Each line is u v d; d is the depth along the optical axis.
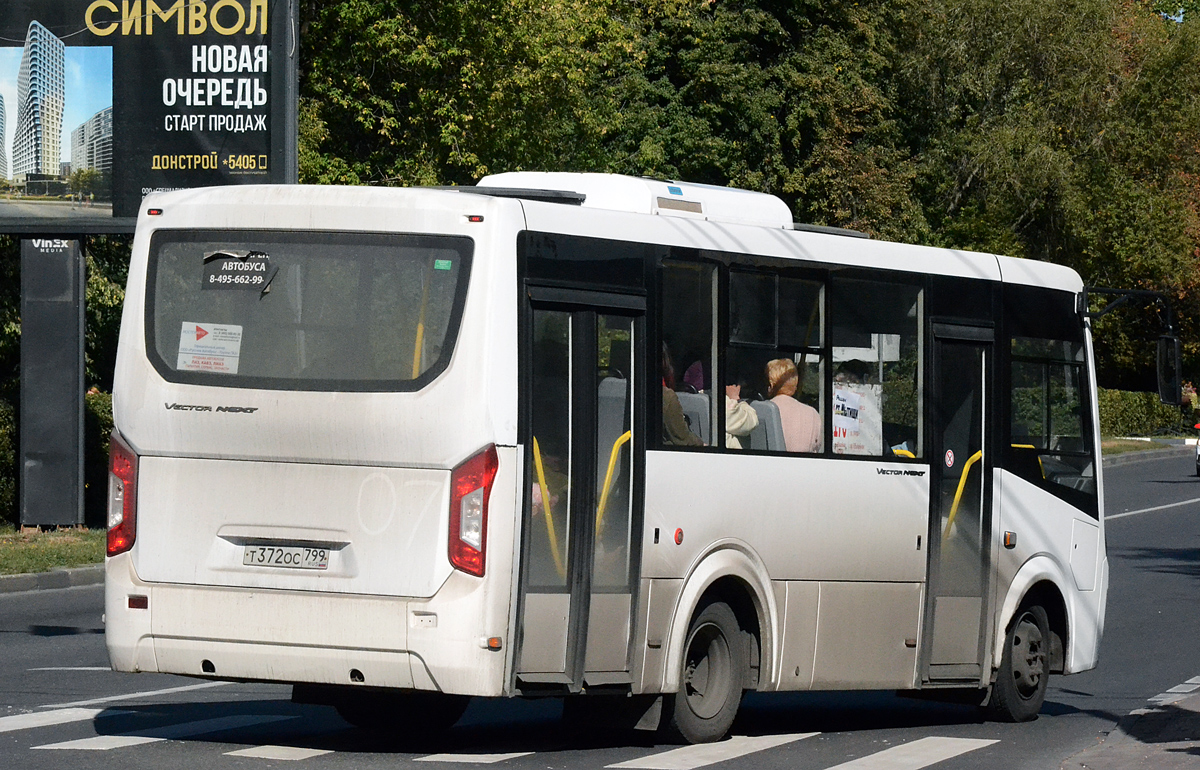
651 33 97.94
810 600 21.56
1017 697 24.77
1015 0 111.19
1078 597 26.17
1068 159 111.19
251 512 17.91
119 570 18.41
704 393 20.31
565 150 81.31
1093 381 26.88
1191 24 121.12
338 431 17.58
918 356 23.42
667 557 19.62
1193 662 31.67
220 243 18.44
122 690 24.23
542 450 18.16
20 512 48.50
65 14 47.06
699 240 20.31
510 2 69.50
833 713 25.83
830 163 99.31
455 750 19.69
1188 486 82.19
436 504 17.34
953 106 114.06
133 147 46.88
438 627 17.17
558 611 18.27
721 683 20.66
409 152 71.62
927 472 23.30
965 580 23.91
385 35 67.62
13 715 21.61
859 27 99.94
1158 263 116.12
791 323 21.55
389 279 17.83
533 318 18.06
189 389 18.17
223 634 17.88
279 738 20.19
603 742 20.64
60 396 48.34
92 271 66.31
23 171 47.22
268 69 46.28
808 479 21.50
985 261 24.75
